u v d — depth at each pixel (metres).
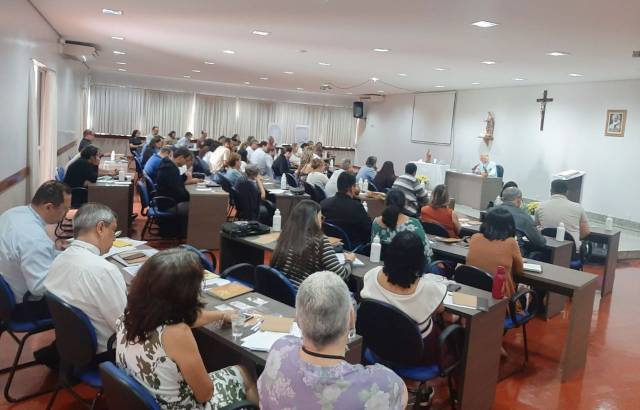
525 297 3.77
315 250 2.91
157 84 15.41
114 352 2.30
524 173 11.23
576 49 6.38
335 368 1.35
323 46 7.37
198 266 1.76
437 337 2.58
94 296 2.22
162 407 1.71
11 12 4.95
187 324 1.74
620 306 5.18
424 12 4.91
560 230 4.89
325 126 17.69
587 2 4.22
